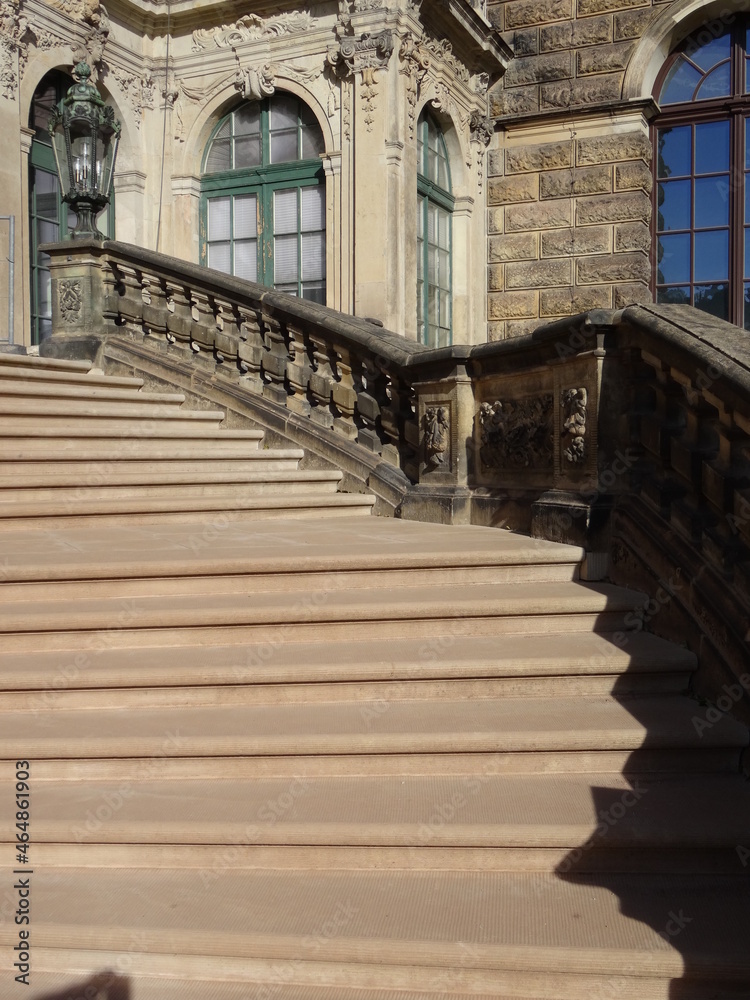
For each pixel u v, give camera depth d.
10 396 7.56
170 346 9.28
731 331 4.43
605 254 14.57
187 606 4.89
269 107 14.27
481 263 15.32
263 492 7.45
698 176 14.38
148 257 9.24
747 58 14.05
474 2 14.58
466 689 4.30
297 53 13.70
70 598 5.16
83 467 7.06
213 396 8.83
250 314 8.77
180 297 9.34
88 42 13.27
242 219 14.62
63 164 9.63
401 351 7.35
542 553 5.23
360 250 13.08
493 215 15.40
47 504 6.36
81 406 7.86
